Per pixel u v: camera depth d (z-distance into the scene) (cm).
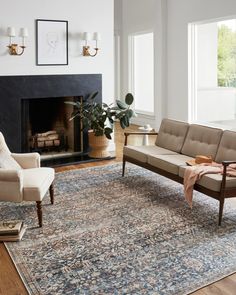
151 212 390
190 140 475
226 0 664
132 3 954
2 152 393
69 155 639
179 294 248
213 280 265
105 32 644
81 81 629
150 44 985
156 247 313
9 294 249
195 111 801
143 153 481
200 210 395
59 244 320
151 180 504
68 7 603
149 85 995
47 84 598
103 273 274
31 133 632
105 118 605
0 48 560
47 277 270
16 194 342
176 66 810
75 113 619
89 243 321
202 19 723
